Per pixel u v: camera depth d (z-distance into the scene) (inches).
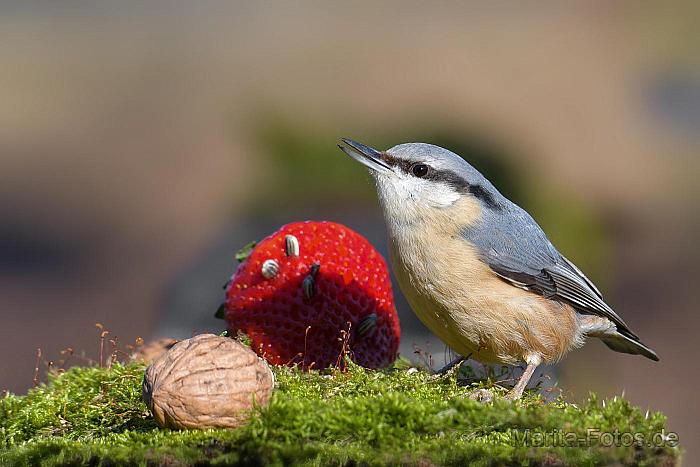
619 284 557.9
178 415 170.4
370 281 233.5
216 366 172.9
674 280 563.5
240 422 171.5
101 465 165.2
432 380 215.5
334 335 227.9
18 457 169.5
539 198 530.0
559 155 575.5
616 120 639.1
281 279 226.4
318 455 162.6
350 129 576.4
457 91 634.2
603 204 558.3
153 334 390.0
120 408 198.4
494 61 703.7
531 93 647.8
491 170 533.6
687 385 487.2
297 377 203.3
